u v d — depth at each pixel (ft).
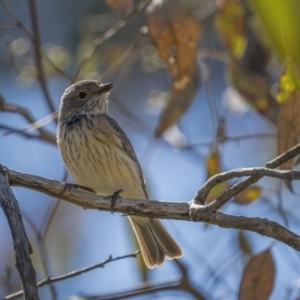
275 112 42.11
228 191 29.27
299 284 38.06
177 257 38.83
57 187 31.73
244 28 41.37
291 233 28.76
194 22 38.52
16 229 26.27
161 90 47.85
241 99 43.42
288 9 31.58
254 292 35.76
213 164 39.06
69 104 40.22
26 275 24.86
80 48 46.91
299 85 34.35
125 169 38.88
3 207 26.91
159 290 41.14
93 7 52.39
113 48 47.96
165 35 38.50
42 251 37.78
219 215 29.32
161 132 40.37
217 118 43.73
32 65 44.68
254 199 35.83
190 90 40.37
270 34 33.14
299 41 32.30
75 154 38.45
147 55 44.06
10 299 33.37
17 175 31.09
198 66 43.16
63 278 31.81
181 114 40.16
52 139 42.80
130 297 40.45
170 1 38.73
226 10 41.32
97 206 31.91
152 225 38.93
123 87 53.67
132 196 39.70
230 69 42.09
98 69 49.39
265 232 28.94
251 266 35.91
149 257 39.04
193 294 41.06
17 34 53.83
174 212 30.94
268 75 48.34
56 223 51.75
